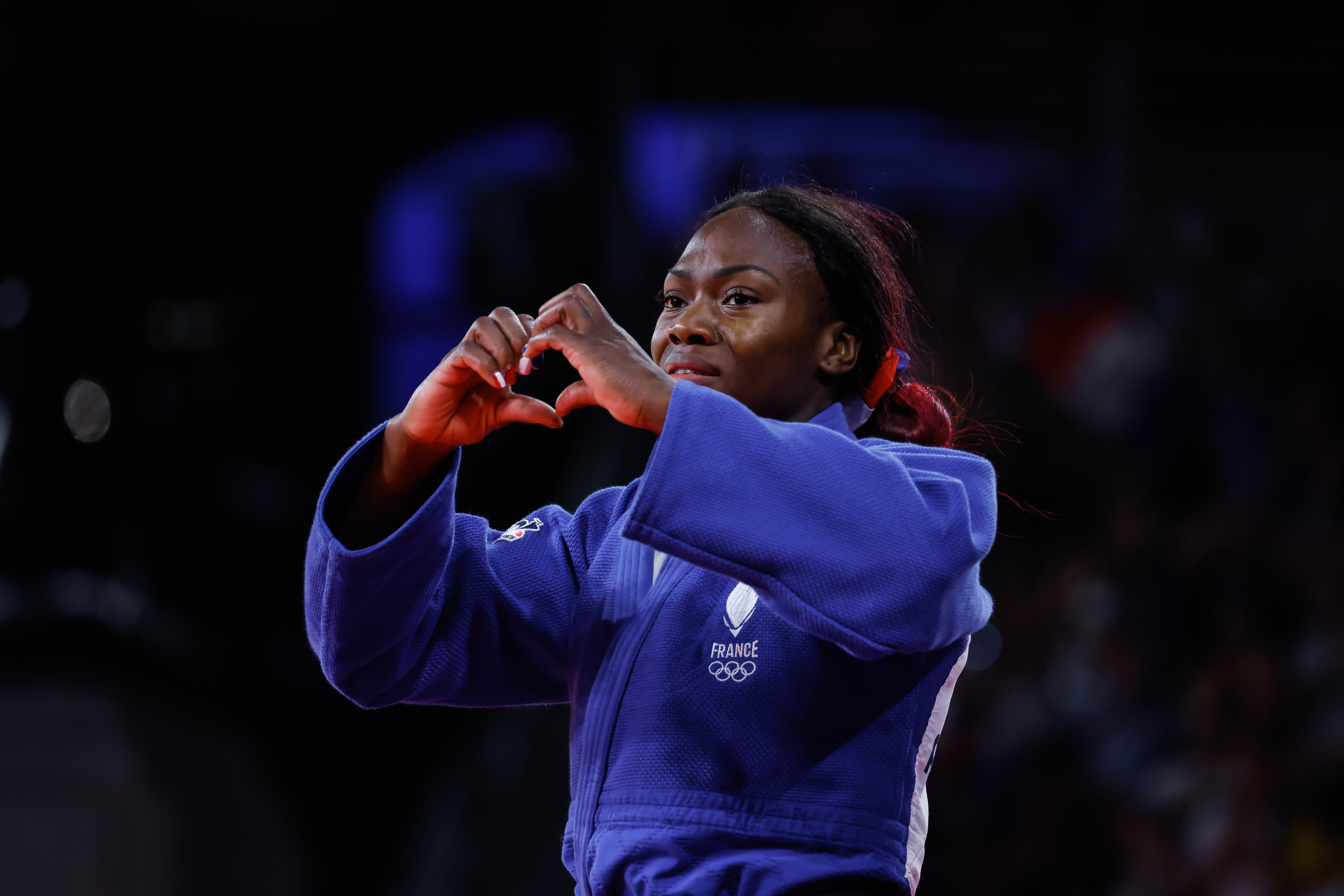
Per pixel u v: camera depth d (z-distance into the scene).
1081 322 25.64
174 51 29.22
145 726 19.50
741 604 5.81
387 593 5.90
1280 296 25.08
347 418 29.62
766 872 5.37
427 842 22.78
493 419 5.79
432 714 25.62
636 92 29.84
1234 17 30.30
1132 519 21.95
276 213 30.78
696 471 5.19
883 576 5.17
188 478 26.48
